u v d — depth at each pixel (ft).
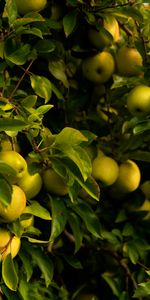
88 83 4.38
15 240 3.21
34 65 3.97
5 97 3.47
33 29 3.43
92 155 3.97
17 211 3.10
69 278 4.50
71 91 4.31
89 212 3.63
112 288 4.19
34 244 3.64
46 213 3.27
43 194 3.55
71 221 3.60
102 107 4.47
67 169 3.13
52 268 3.46
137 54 4.31
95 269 4.49
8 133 3.14
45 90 3.57
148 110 3.85
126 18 4.04
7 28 3.54
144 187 4.39
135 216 4.41
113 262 4.47
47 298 3.78
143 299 4.16
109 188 4.19
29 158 3.43
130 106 3.91
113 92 4.24
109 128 4.31
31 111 3.20
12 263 3.13
